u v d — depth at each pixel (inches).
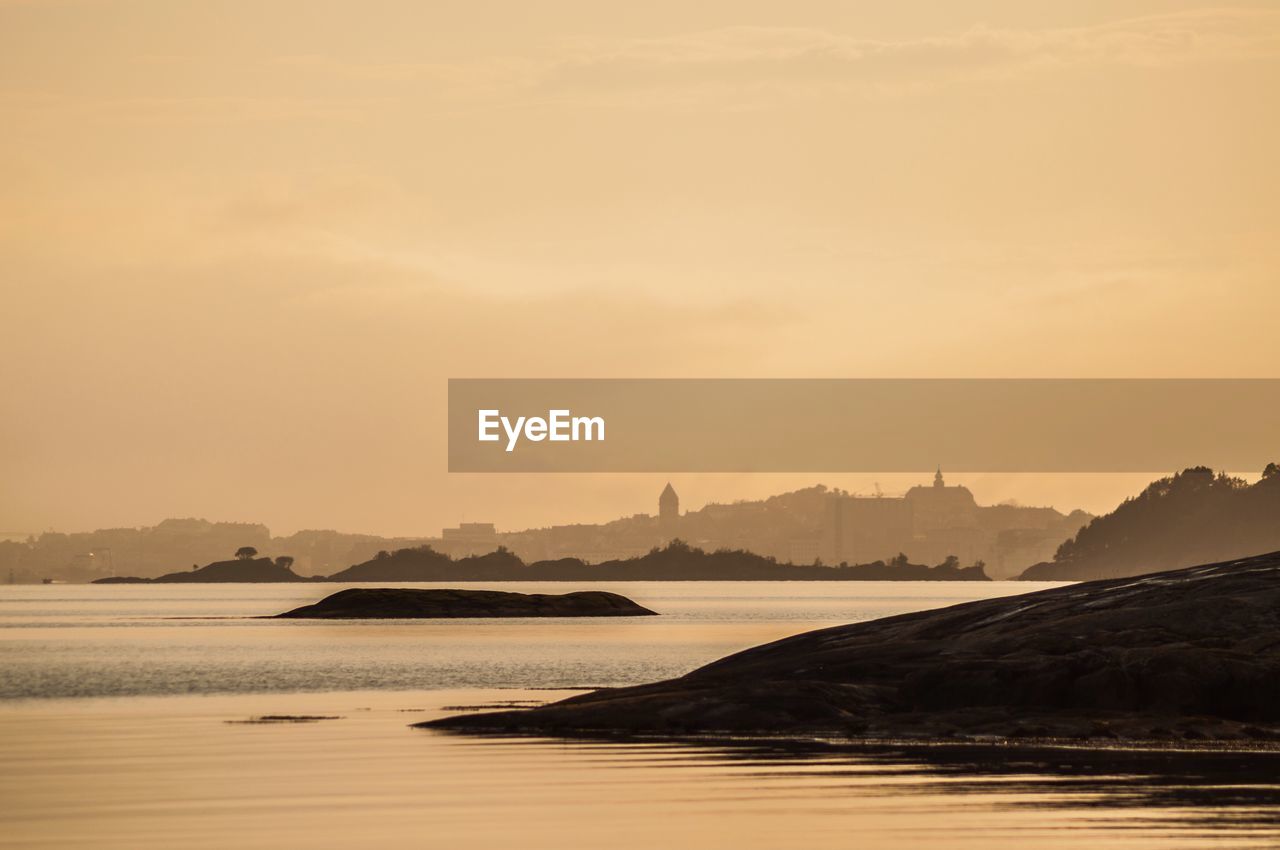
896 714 4069.9
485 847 2422.5
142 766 3408.0
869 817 2640.3
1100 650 4173.2
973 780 3038.9
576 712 4220.0
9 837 2529.5
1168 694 3924.7
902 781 3036.4
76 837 2527.1
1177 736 3617.1
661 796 2883.9
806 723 3971.5
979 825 2554.1
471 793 2940.5
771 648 5462.6
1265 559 5167.3
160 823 2650.1
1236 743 3533.5
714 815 2677.2
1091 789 2915.8
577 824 2608.3
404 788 3014.3
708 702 4190.5
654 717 4084.6
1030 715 3907.5
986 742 3604.8
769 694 4220.0
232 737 4067.4
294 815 2719.0
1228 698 3900.1
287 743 3875.5
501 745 3727.9
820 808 2733.8
